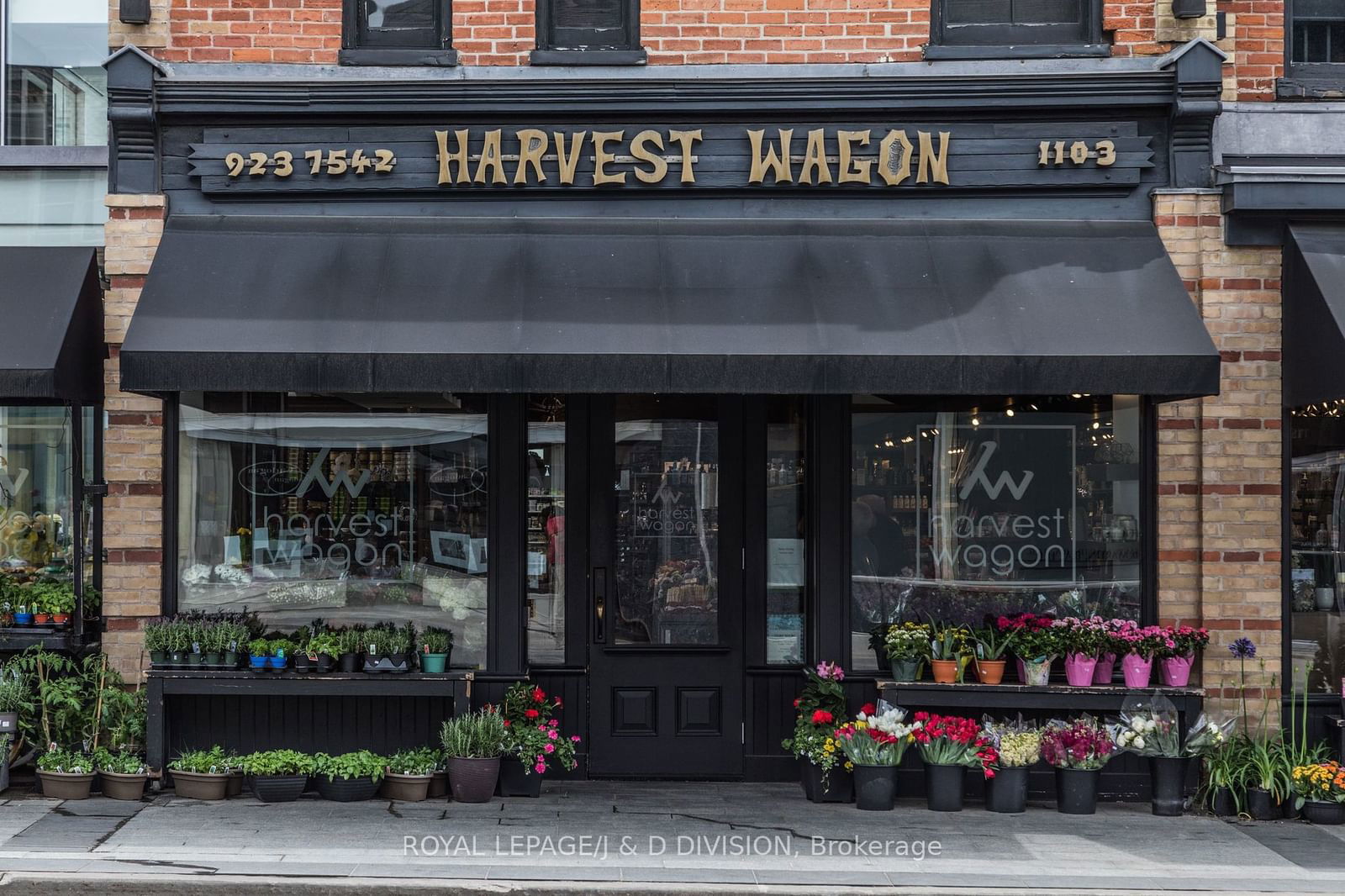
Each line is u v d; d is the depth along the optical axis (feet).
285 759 25.62
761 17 27.48
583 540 28.45
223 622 26.37
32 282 25.85
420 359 23.80
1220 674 26.71
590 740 28.37
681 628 28.66
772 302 24.85
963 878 21.13
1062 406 27.84
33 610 27.04
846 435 27.78
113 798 25.58
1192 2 26.96
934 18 27.55
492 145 26.91
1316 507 27.04
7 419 28.45
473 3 27.45
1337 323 24.64
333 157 26.84
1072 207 27.27
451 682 26.17
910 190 27.17
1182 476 27.02
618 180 26.96
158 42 27.12
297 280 25.22
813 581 27.91
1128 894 20.48
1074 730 25.64
